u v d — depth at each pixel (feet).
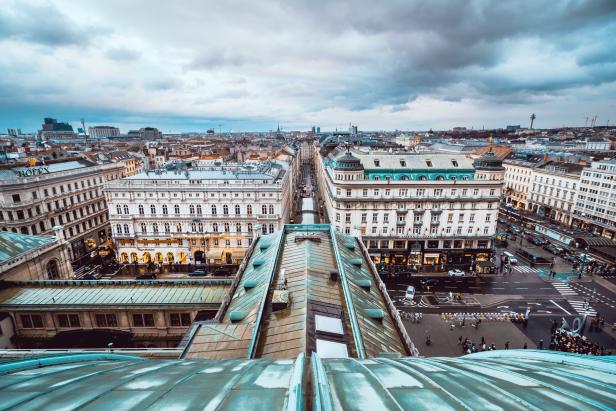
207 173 317.22
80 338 144.87
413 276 279.69
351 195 287.07
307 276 114.32
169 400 35.91
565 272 288.30
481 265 283.18
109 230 359.66
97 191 345.51
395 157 307.58
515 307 233.96
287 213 367.66
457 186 283.18
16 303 143.23
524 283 268.62
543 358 65.05
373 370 47.91
